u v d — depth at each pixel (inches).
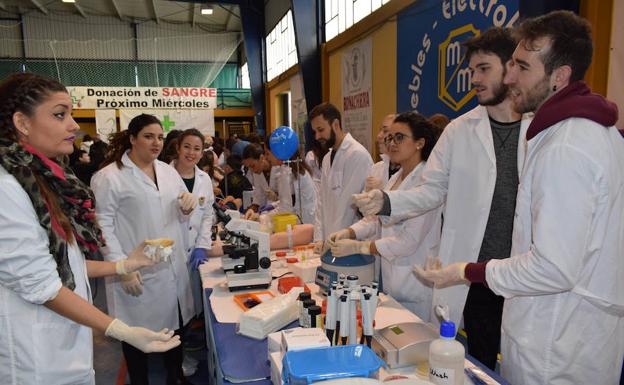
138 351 80.0
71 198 44.9
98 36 531.5
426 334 45.6
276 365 41.4
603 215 39.1
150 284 79.7
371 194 62.0
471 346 64.5
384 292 75.0
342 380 31.2
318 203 108.3
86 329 46.9
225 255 77.1
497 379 41.9
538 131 41.7
